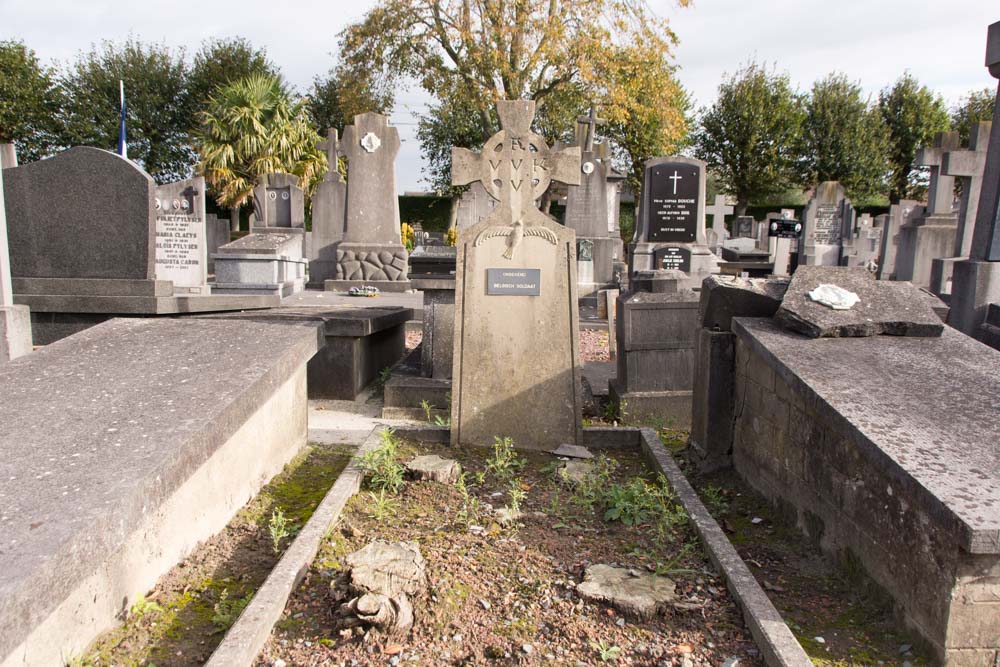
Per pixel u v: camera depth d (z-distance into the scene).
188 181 12.12
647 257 13.11
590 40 22.16
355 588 2.47
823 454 3.13
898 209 18.16
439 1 23.05
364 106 26.70
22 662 1.84
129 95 31.53
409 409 5.88
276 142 24.22
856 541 2.84
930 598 2.34
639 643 2.36
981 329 6.57
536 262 4.55
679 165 12.91
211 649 2.31
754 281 4.39
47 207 6.39
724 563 2.78
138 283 6.36
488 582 2.72
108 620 2.33
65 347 3.98
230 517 3.35
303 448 4.69
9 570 1.77
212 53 33.75
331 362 6.21
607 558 2.95
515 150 4.55
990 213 6.64
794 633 2.52
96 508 2.12
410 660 2.24
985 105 33.94
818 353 3.54
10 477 2.30
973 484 2.35
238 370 3.64
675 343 5.68
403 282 14.25
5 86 28.22
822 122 33.09
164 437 2.70
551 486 3.81
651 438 4.46
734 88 33.66
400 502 3.48
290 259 13.80
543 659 2.27
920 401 3.00
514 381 4.57
